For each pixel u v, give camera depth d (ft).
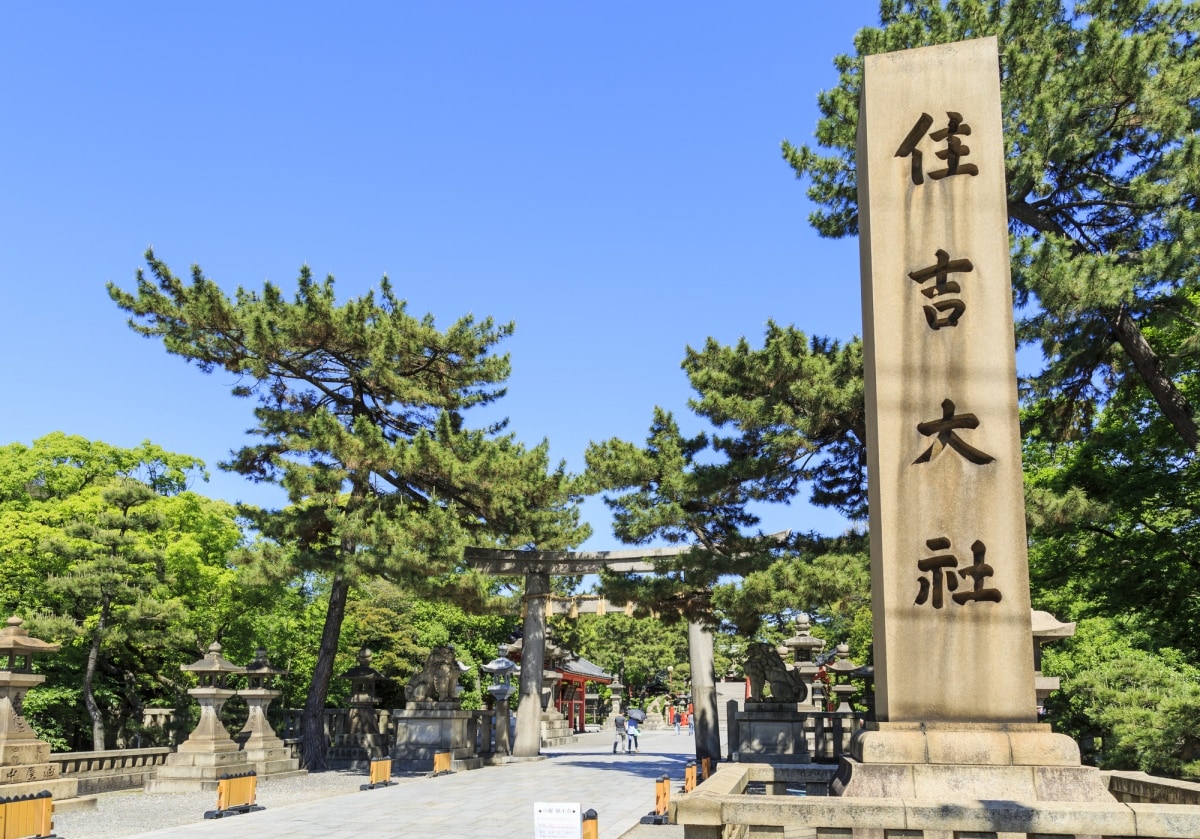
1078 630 75.41
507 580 135.03
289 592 125.49
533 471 90.12
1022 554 29.55
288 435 83.87
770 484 73.20
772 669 79.66
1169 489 63.98
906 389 31.30
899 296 32.01
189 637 101.35
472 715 97.50
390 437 97.14
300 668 130.00
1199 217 48.70
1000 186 32.27
